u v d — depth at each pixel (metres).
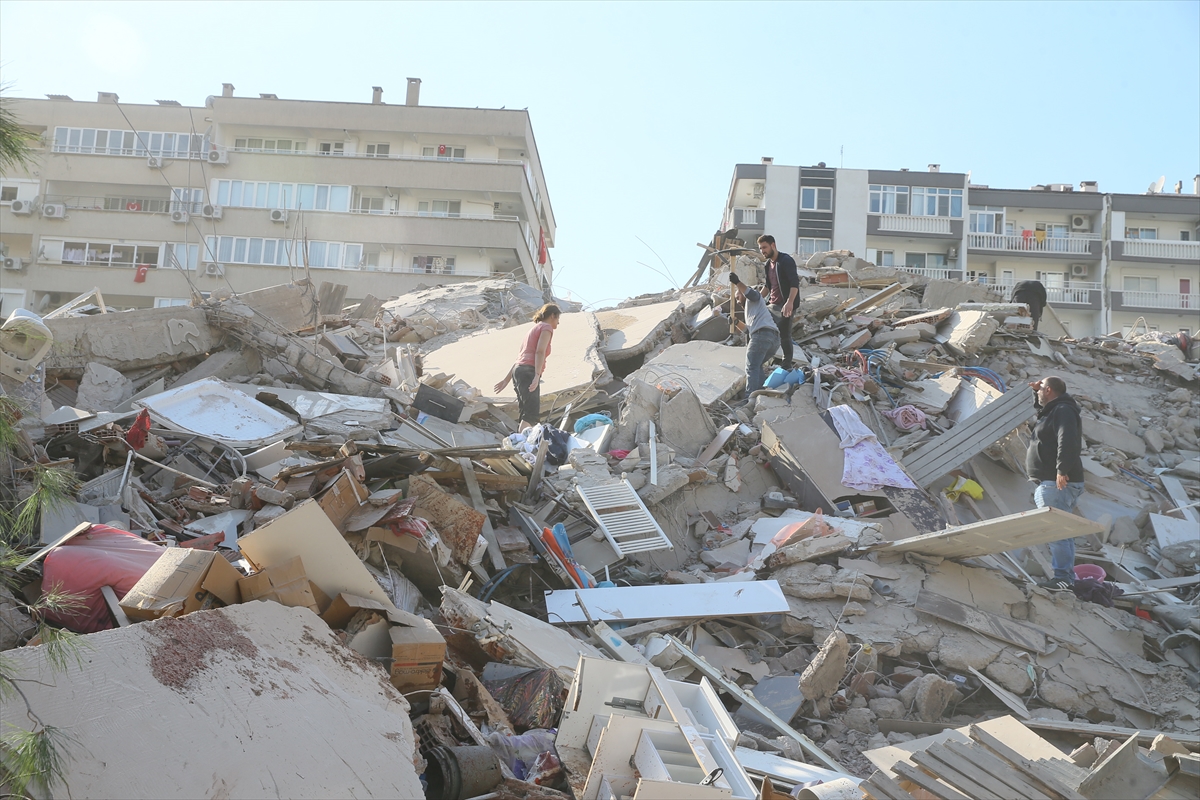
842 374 11.27
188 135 38.28
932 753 4.60
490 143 41.00
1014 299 15.52
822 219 44.44
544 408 10.93
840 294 14.92
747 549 8.16
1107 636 7.41
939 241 44.59
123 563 4.47
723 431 9.75
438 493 6.52
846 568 7.42
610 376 11.40
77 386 9.05
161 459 7.45
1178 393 13.48
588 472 8.38
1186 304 42.88
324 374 10.00
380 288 37.81
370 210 39.47
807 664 6.62
